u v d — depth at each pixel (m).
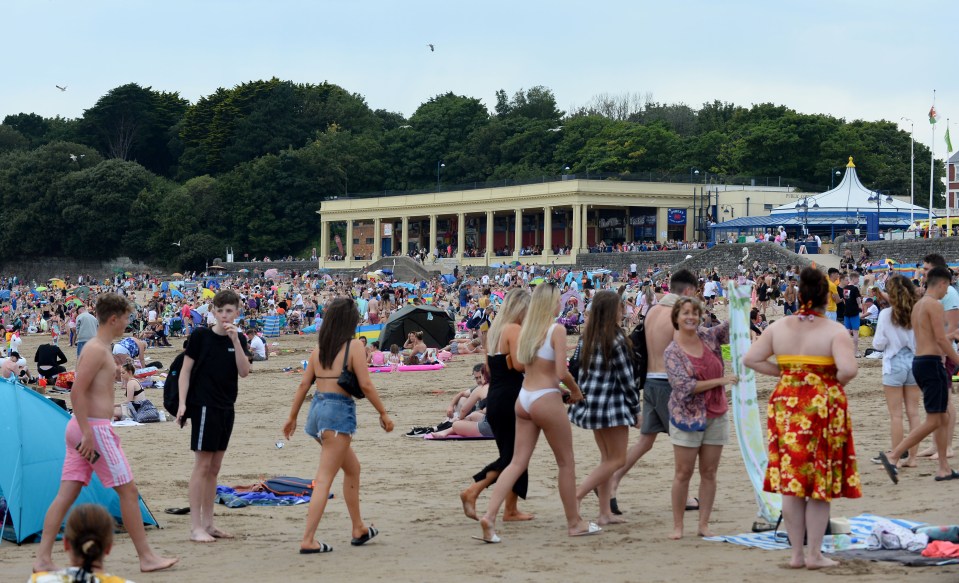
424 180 131.50
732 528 9.80
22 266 128.88
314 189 123.12
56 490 10.37
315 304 54.59
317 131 135.62
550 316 9.51
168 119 156.50
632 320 40.78
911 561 7.95
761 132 103.38
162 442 16.97
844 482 7.96
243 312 56.38
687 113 151.00
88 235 123.62
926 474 11.84
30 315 65.81
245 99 140.88
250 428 19.03
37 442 10.45
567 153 122.56
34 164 128.50
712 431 9.40
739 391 9.54
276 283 84.94
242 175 123.06
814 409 7.93
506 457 10.05
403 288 59.88
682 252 73.94
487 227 98.06
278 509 11.51
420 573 8.31
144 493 12.52
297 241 122.62
